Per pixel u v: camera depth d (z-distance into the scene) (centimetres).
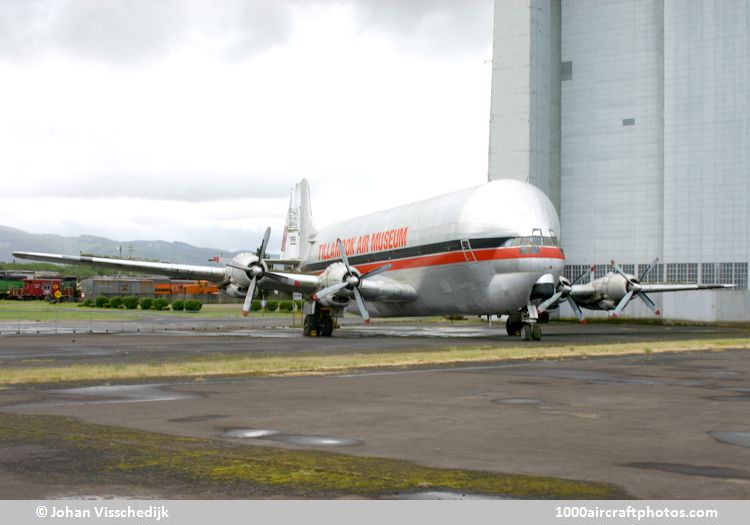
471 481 722
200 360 2073
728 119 6150
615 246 6662
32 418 1089
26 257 3547
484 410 1180
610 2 6725
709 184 6200
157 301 8856
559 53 6944
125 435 953
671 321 6131
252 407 1206
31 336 3631
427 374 1744
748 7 6094
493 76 6756
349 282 3438
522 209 3195
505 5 6700
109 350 2550
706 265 6200
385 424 1047
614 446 894
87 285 12112
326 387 1484
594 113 6781
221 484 708
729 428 1020
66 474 743
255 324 5294
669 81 6347
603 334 3972
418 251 3588
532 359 2186
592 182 6775
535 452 858
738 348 2714
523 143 6600
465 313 3512
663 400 1304
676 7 6322
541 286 3159
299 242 5250
